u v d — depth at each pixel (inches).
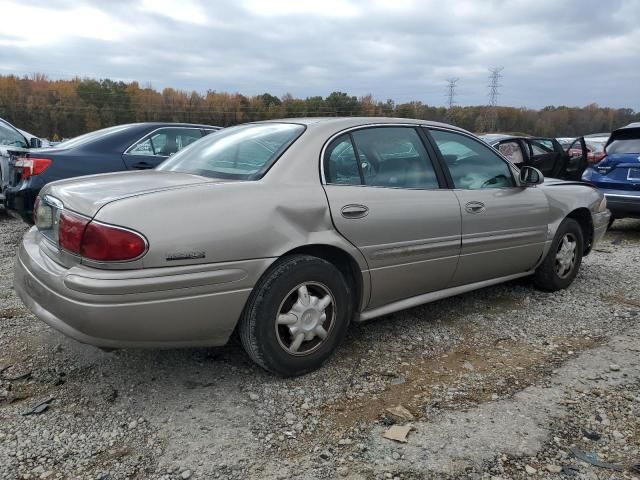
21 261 117.4
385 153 137.6
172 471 89.5
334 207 120.1
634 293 191.8
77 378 119.4
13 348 132.9
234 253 105.3
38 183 215.9
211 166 128.7
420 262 138.6
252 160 123.7
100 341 98.8
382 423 104.2
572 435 101.2
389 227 129.5
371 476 88.7
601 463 93.2
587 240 205.6
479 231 152.9
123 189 107.7
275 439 98.7
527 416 107.2
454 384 120.5
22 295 115.5
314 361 121.7
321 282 119.4
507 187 167.0
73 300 96.0
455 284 154.8
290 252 116.6
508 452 95.5
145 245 96.2
